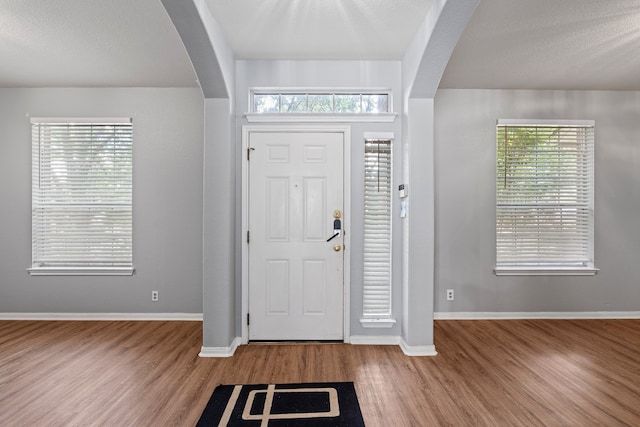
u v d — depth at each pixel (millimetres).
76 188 4031
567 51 3141
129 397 2367
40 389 2469
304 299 3348
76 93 4016
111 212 4043
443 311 4094
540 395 2396
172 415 2164
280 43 3023
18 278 4016
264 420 2119
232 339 3191
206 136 3066
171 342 3352
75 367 2811
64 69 3527
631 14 2553
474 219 4102
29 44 3010
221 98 3066
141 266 4031
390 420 2117
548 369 2787
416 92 3039
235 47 3088
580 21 2646
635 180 4156
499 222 4129
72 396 2377
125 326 3814
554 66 3463
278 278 3334
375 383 2562
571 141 4164
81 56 3240
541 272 4090
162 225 4031
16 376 2658
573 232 4160
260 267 3332
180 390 2459
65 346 3242
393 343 3332
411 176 3094
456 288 4098
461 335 3562
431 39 2531
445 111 4098
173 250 4027
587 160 4168
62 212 4043
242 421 2107
